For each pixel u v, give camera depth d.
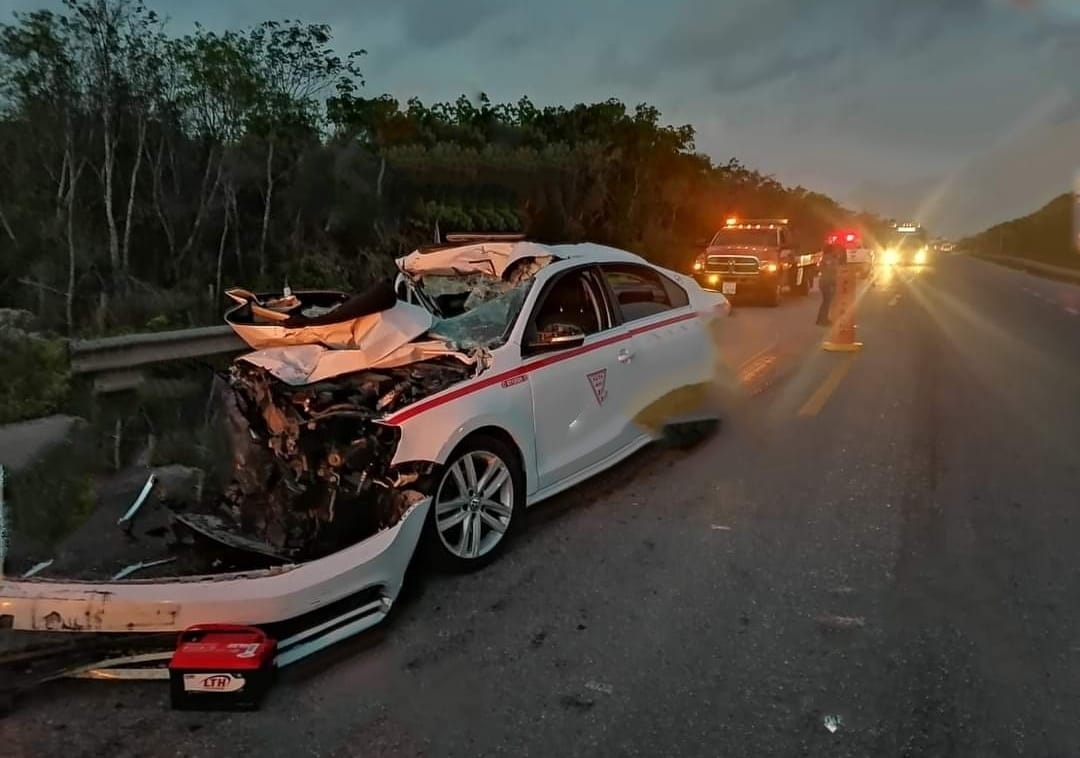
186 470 5.64
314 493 4.49
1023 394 9.53
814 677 3.71
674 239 25.88
